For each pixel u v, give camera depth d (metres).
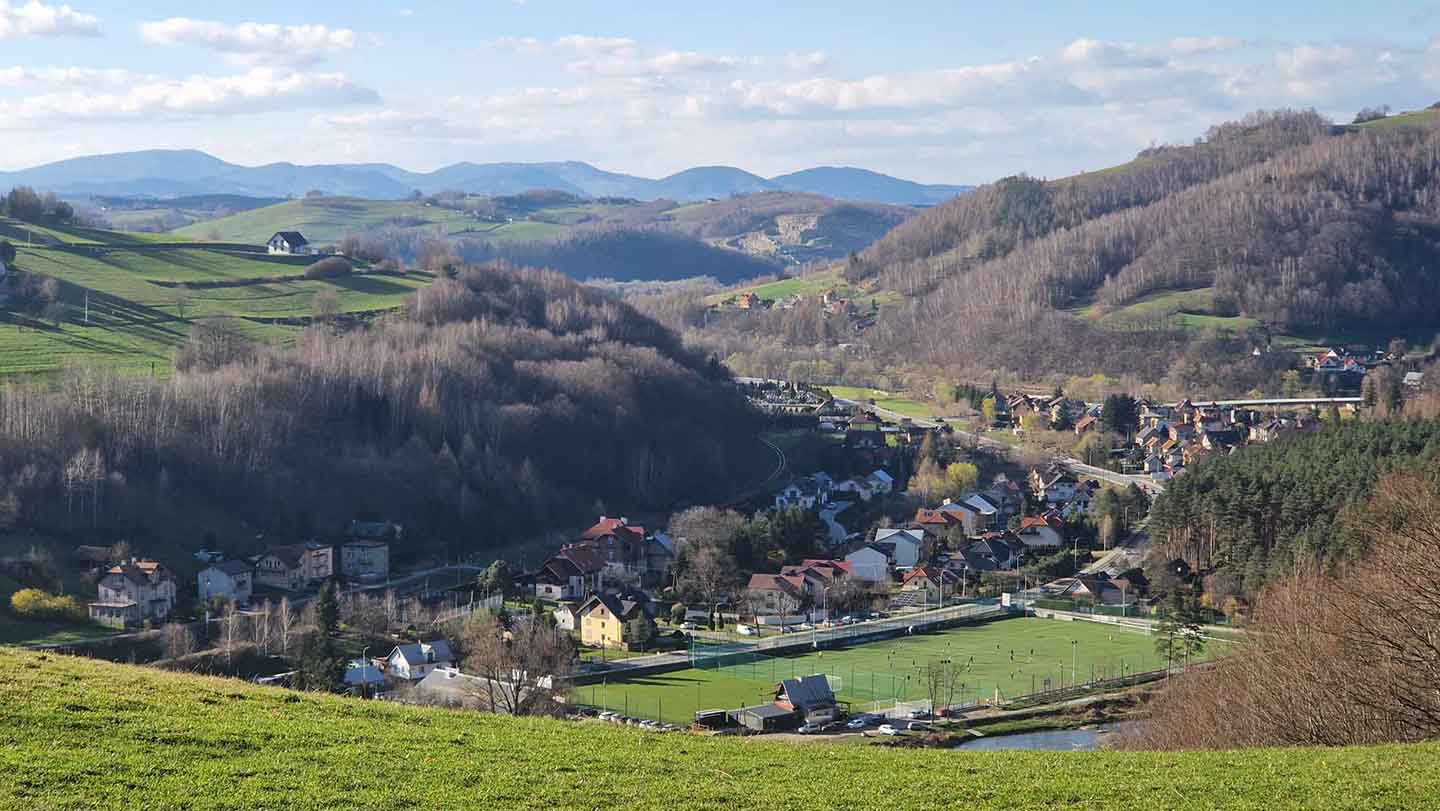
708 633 135.38
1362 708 62.22
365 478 166.50
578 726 52.53
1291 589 91.00
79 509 138.50
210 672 104.56
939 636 136.62
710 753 48.84
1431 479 112.50
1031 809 41.34
